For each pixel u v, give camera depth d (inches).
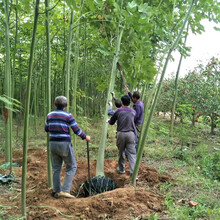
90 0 113.4
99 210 113.8
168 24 170.4
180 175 167.0
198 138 283.1
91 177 165.6
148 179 155.8
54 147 127.0
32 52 87.2
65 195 128.3
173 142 262.7
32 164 186.1
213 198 130.6
